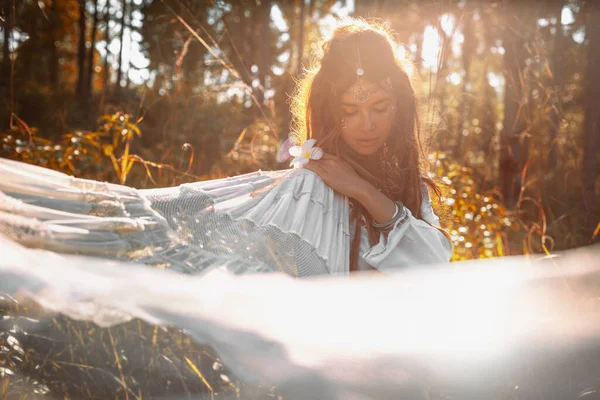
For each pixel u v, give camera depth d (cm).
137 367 178
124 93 932
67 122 1000
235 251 147
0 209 130
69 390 173
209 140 669
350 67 175
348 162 181
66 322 183
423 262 174
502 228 439
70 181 146
